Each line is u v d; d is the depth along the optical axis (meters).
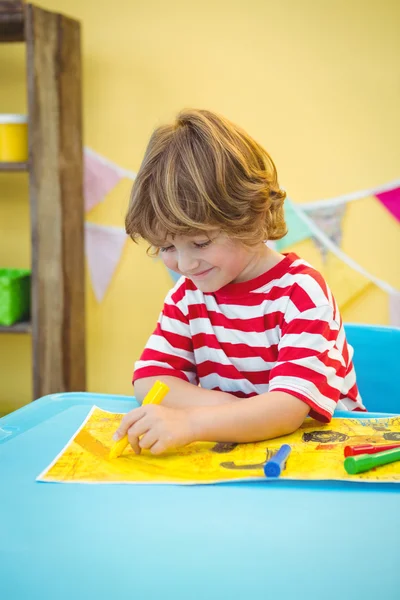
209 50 1.89
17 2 1.66
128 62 1.91
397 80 1.83
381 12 1.82
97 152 1.95
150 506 0.55
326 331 0.83
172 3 1.88
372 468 0.62
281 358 0.81
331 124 1.87
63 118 1.75
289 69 1.87
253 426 0.71
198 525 0.51
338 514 0.54
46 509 0.54
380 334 1.11
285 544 0.48
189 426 0.69
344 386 0.95
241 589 0.42
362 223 1.90
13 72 1.95
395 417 0.81
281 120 1.89
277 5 1.85
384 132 1.86
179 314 0.94
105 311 2.01
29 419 0.80
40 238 1.69
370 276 1.91
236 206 0.79
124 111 1.92
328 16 1.84
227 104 1.90
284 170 1.90
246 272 0.90
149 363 0.92
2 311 1.76
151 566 0.45
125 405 0.87
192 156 0.78
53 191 1.73
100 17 1.91
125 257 1.98
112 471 0.63
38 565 0.45
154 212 0.79
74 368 1.84
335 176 1.89
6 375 2.07
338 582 0.43
